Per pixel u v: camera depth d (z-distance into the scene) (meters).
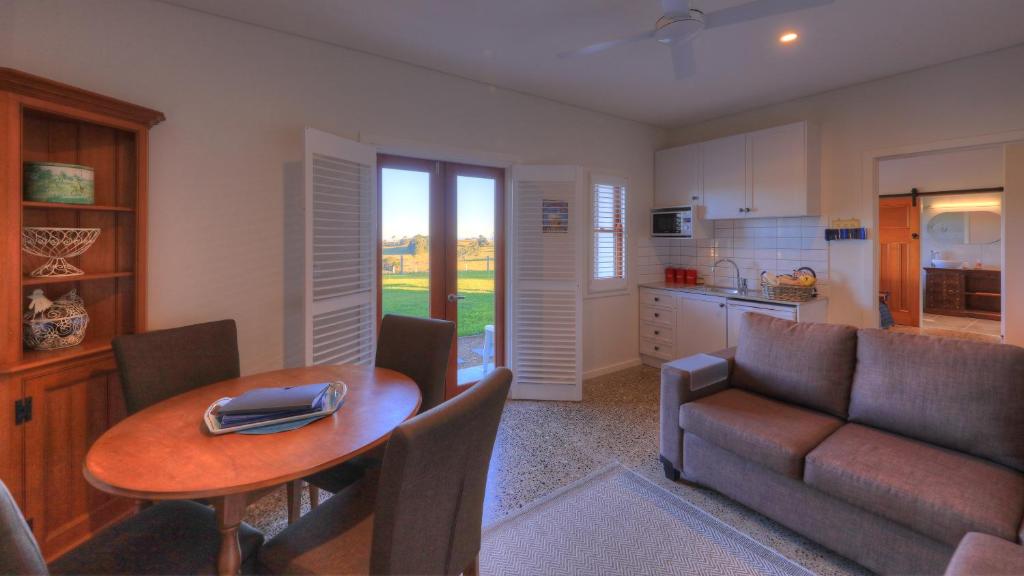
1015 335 2.96
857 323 3.61
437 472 1.11
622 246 4.54
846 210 3.64
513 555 1.90
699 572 1.80
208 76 2.40
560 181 3.69
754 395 2.49
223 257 2.48
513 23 2.56
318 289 2.54
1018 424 1.68
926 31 2.65
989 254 7.16
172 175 2.31
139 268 2.12
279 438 1.33
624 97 3.85
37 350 1.88
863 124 3.52
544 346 3.78
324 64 2.79
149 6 2.23
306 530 1.33
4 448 1.68
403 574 1.08
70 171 1.87
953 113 3.10
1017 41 2.79
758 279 4.24
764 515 2.04
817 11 2.42
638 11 2.42
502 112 3.63
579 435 3.09
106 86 2.13
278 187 2.64
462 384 3.74
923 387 1.91
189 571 1.19
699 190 4.35
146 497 1.04
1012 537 1.34
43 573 0.88
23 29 1.94
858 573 1.76
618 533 2.04
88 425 1.93
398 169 3.34
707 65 3.15
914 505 1.54
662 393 2.51
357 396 1.70
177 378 1.91
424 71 3.21
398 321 2.29
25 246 1.86
